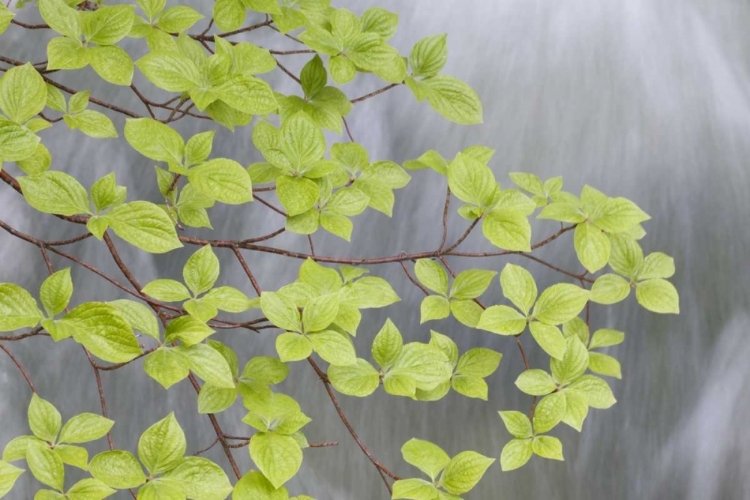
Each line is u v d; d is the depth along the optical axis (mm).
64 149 3617
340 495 3736
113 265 3670
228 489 2367
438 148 3771
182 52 2559
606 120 3822
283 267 3713
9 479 2307
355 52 2604
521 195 2568
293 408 2441
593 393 2541
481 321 2518
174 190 2695
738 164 3885
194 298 2461
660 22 3957
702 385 3906
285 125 2492
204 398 2451
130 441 3643
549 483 3859
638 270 2646
